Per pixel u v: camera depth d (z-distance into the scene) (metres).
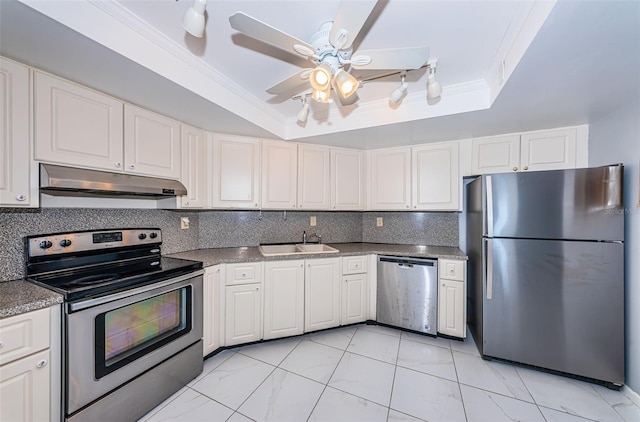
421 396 1.73
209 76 1.73
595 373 1.81
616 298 1.75
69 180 1.39
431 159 2.80
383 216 3.37
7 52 1.22
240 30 1.06
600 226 1.78
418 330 2.56
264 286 2.37
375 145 2.95
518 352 2.02
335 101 2.23
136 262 1.92
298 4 1.19
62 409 1.24
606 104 1.81
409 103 2.13
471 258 2.57
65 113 1.44
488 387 1.82
